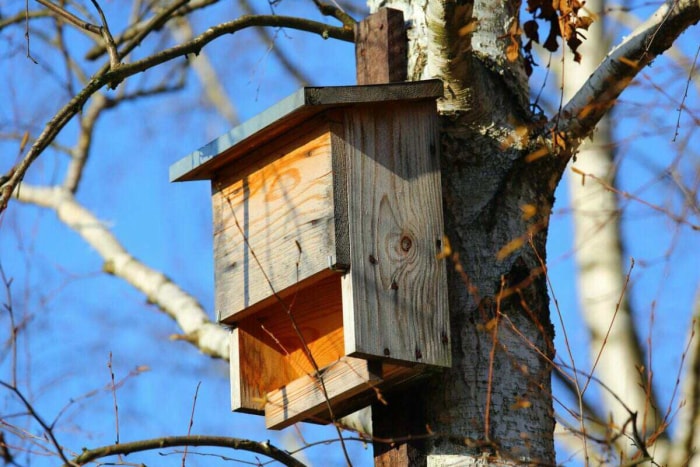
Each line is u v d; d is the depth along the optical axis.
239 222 7.95
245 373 7.91
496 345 7.08
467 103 7.45
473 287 7.00
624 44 7.66
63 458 6.46
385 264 7.12
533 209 7.19
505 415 6.96
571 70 12.73
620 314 11.04
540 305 7.34
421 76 7.72
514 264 7.29
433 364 7.01
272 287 7.27
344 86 7.25
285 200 7.57
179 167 8.24
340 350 7.79
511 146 7.50
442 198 7.41
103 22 7.35
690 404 10.04
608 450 6.13
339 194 7.19
